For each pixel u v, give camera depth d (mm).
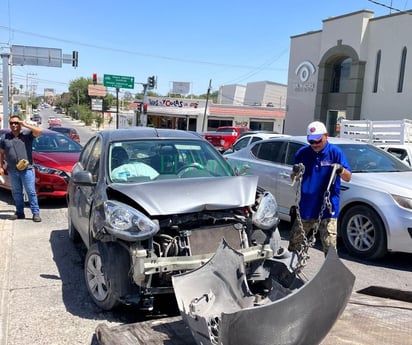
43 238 6676
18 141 7461
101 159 4820
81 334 3781
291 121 30000
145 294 3740
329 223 4555
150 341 3264
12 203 9250
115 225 3736
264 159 7680
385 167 6711
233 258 3520
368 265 5781
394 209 5594
